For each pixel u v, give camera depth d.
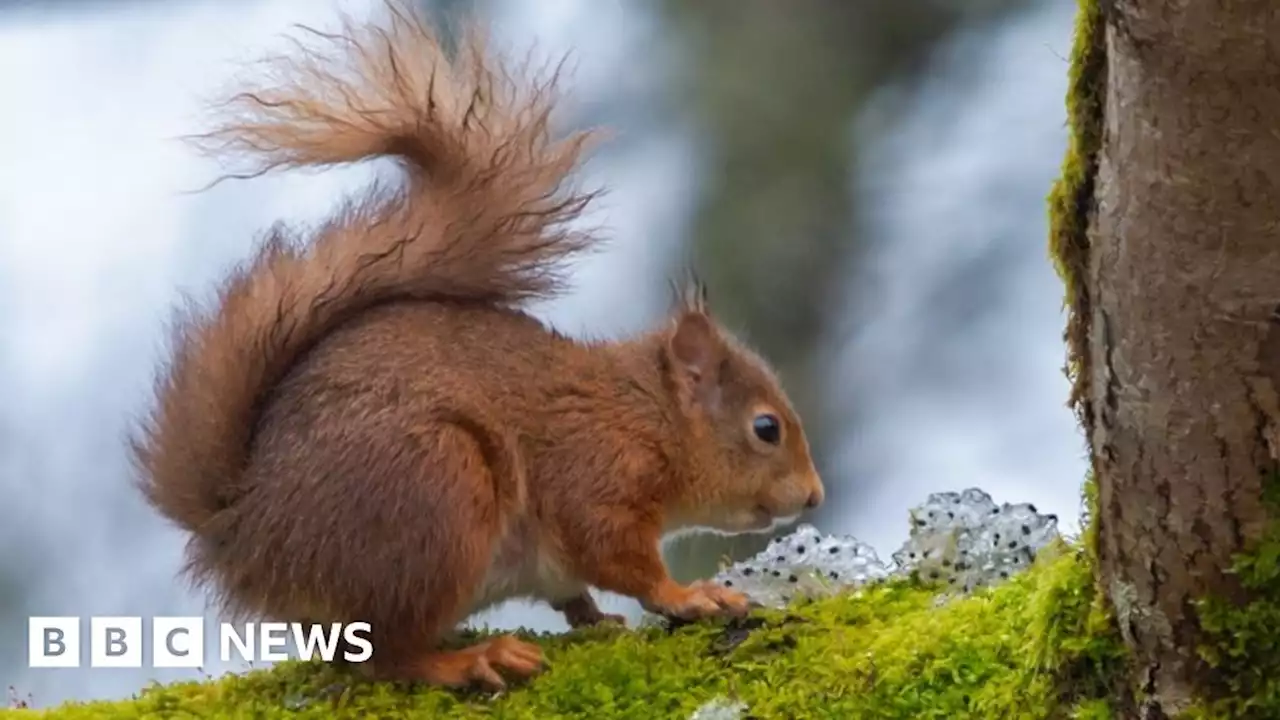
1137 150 3.16
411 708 3.29
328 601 3.30
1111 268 3.18
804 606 3.30
